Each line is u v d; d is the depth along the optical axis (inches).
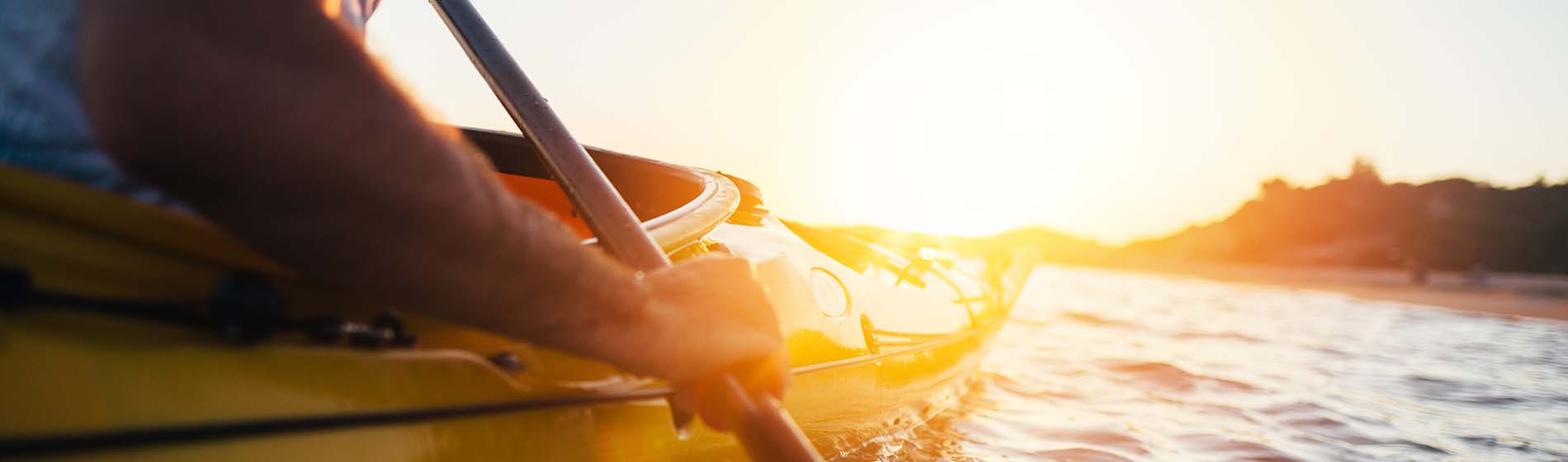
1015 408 133.7
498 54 54.1
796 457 37.4
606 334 33.4
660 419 55.4
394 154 25.8
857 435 94.0
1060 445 114.1
